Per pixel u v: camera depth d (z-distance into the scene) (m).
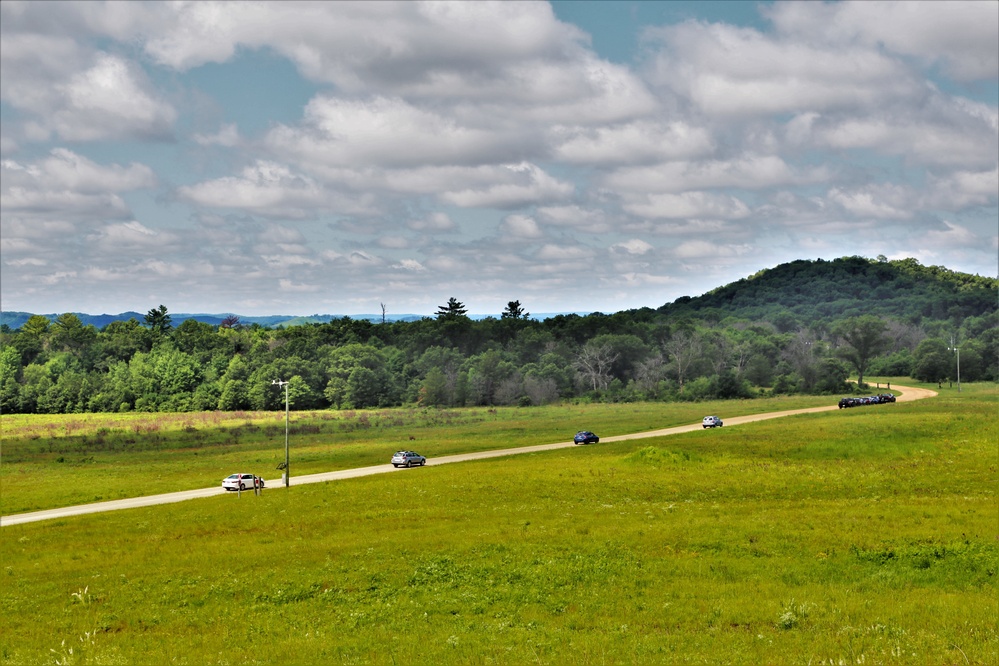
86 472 96.31
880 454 73.69
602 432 118.88
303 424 159.62
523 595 32.03
